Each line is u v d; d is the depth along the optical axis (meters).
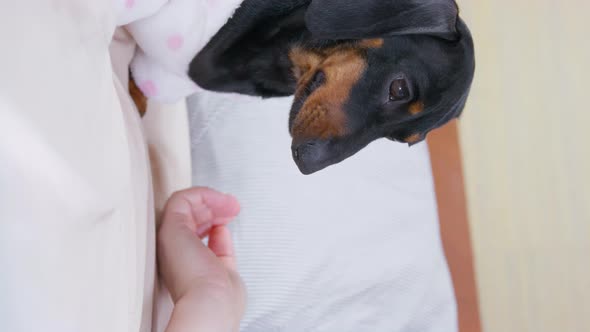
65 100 0.55
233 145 0.90
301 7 0.72
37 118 0.54
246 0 0.70
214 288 0.67
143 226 0.64
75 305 0.54
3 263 0.52
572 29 1.25
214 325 0.65
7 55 0.54
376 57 0.72
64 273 0.53
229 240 0.77
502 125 1.20
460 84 0.73
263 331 0.84
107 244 0.56
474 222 1.14
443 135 1.09
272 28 0.73
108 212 0.57
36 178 0.53
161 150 0.77
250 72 0.76
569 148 1.20
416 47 0.72
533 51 1.24
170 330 0.65
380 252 0.89
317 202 0.89
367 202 0.91
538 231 1.15
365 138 0.73
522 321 1.11
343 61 0.73
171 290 0.69
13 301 0.52
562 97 1.22
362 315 0.87
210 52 0.72
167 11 0.68
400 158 0.96
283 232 0.86
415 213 0.94
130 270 0.58
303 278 0.86
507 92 1.22
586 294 1.13
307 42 0.74
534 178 1.17
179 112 0.81
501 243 1.14
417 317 0.89
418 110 0.73
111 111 0.59
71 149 0.55
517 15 1.25
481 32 1.25
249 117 0.91
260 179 0.88
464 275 1.04
